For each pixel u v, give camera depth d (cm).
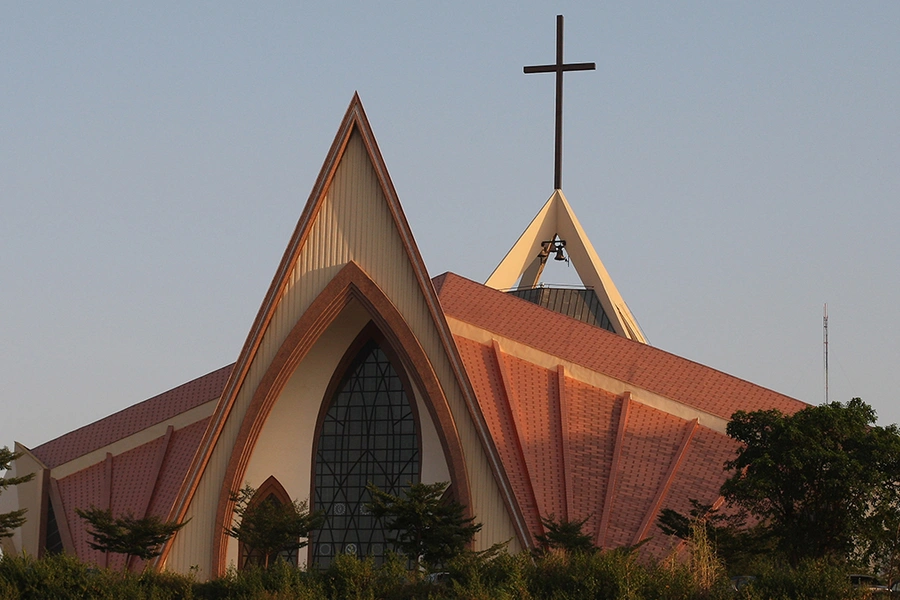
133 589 4175
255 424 5144
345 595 4019
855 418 4428
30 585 4144
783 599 3728
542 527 5094
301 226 5291
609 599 3825
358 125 5388
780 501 4444
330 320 5253
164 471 5728
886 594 3969
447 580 4131
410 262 5281
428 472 5334
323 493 5438
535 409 5525
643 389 5691
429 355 5216
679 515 4775
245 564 5238
